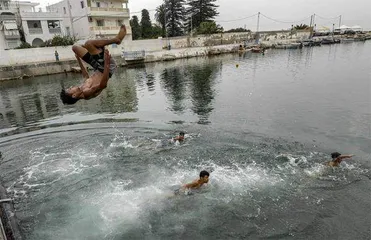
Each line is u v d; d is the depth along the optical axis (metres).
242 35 72.06
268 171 8.86
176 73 33.25
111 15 45.94
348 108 15.23
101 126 13.88
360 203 7.11
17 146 11.73
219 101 18.22
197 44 60.94
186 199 7.55
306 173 8.62
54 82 29.88
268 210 7.00
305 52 55.66
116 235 6.31
